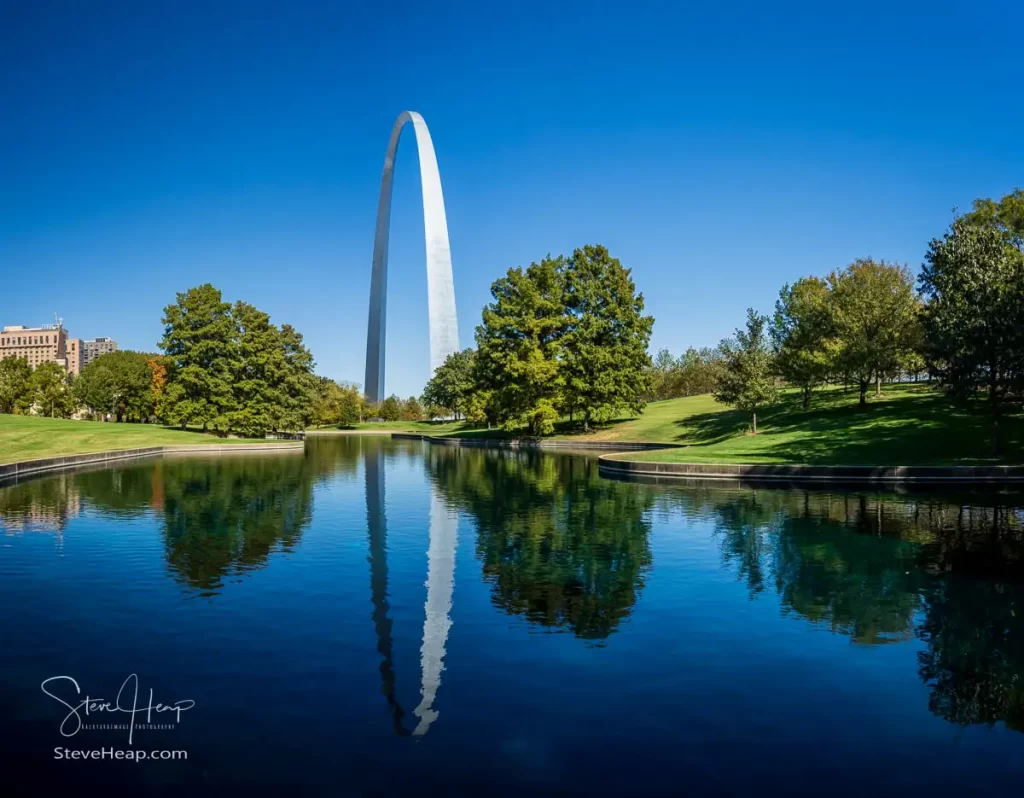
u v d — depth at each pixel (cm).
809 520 1689
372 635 857
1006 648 809
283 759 573
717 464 2742
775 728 624
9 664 766
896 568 1188
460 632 867
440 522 1698
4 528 1616
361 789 529
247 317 6166
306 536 1513
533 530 1580
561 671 746
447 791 527
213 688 705
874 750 589
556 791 527
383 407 13175
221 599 1011
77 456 3544
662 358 10831
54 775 553
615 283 5609
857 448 3098
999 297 2625
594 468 3372
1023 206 3941
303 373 7575
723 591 1050
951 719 642
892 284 4134
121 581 1116
